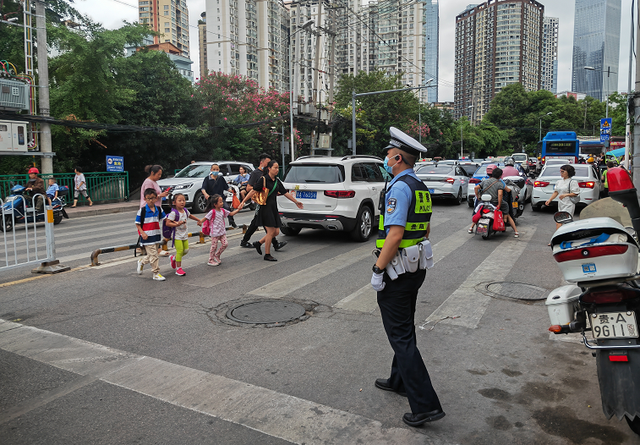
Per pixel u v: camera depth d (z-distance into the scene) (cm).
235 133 2930
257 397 329
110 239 1031
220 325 472
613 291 263
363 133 4178
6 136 1540
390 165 309
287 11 13225
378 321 486
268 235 766
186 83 2547
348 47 10725
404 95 4519
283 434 284
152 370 370
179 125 2384
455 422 300
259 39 12056
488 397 333
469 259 784
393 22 10325
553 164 1661
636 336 259
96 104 2041
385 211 297
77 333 449
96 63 1980
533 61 11094
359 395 333
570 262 266
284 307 529
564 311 288
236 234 1037
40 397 327
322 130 3706
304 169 945
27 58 1731
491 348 418
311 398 328
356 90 4512
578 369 376
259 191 748
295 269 712
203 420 299
